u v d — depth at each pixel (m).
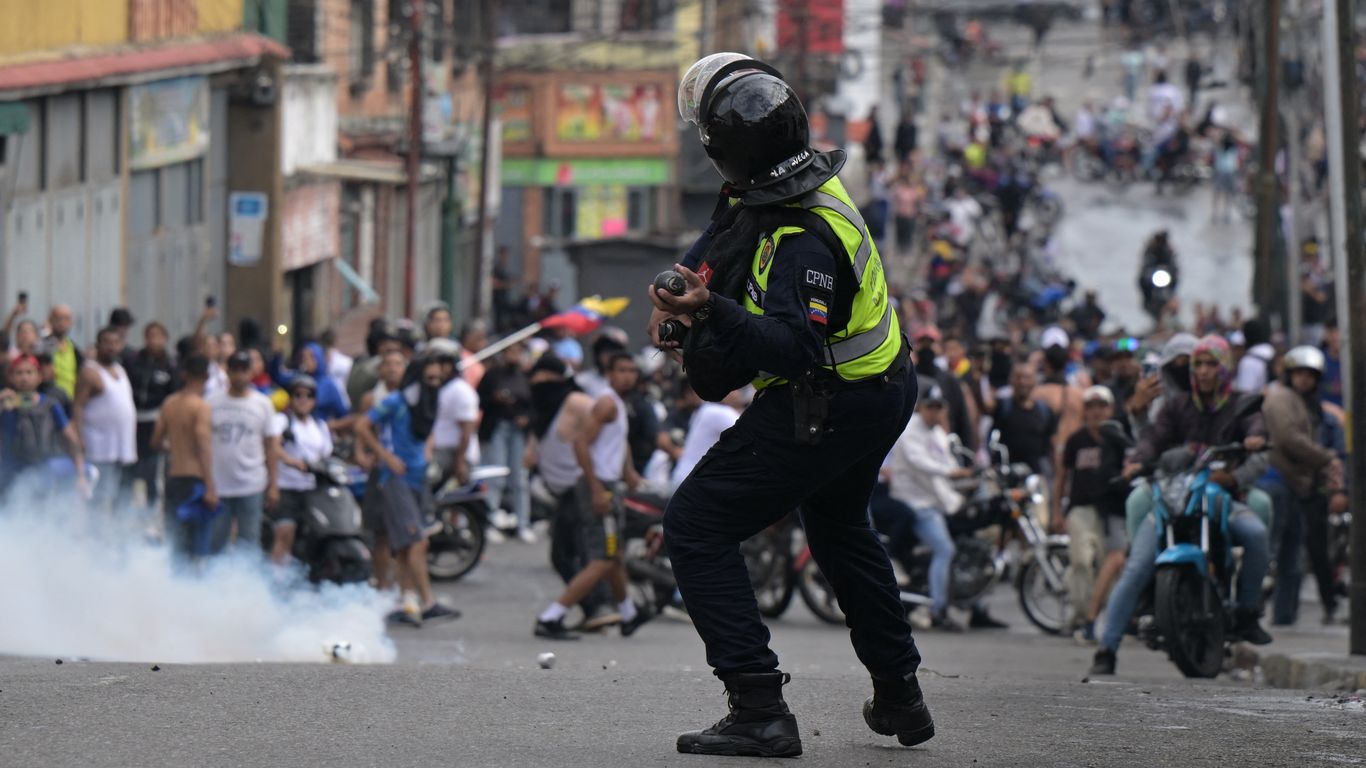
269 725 14.56
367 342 45.12
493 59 93.38
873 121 139.38
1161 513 26.16
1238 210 132.12
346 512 35.31
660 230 116.31
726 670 13.88
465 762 13.36
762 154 13.34
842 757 13.99
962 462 38.06
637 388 38.31
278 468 35.03
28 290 51.47
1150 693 18.94
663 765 13.42
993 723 15.95
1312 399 33.75
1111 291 112.62
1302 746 15.03
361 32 89.69
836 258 13.41
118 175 58.53
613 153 118.19
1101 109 148.75
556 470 33.09
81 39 56.56
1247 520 26.69
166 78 62.47
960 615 39.25
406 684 16.72
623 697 16.48
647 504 34.84
